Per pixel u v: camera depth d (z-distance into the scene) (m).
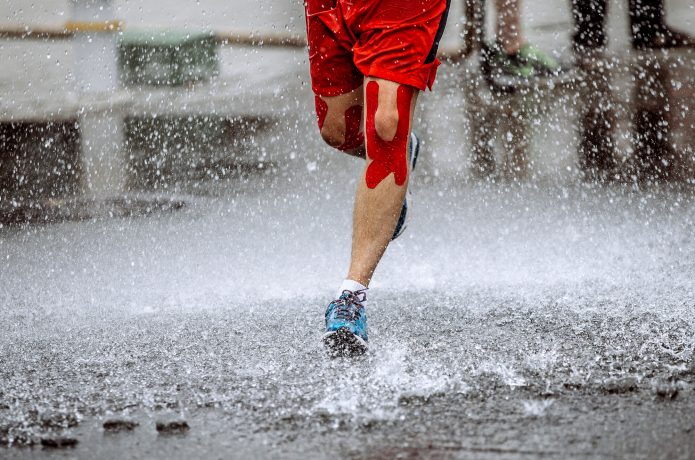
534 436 6.87
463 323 10.41
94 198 19.39
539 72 30.06
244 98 28.69
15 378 8.83
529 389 7.91
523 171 20.95
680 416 7.19
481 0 31.98
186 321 10.97
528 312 10.79
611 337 9.55
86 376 8.82
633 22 32.91
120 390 8.32
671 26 32.75
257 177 21.20
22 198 19.45
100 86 29.28
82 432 7.28
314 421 7.31
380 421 7.26
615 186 19.28
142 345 9.93
